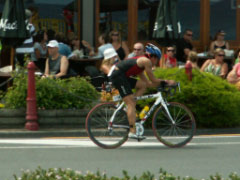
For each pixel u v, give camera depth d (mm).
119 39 52062
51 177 19578
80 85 39938
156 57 32406
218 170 26469
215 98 40188
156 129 33062
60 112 38656
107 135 32500
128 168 26766
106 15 57875
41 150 31734
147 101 38594
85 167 26922
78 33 57250
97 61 56750
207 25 59938
